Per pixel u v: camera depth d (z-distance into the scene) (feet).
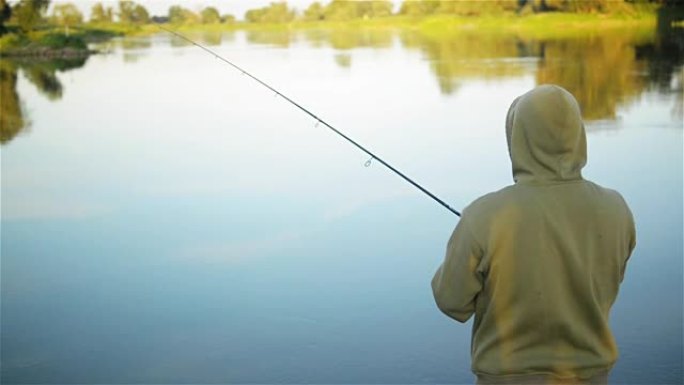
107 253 19.36
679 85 33.63
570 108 5.82
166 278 18.07
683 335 14.62
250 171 24.62
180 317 16.49
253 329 15.70
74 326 16.30
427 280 17.65
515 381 5.79
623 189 22.40
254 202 22.03
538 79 35.22
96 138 28.32
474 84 34.55
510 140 6.11
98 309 16.89
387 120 29.48
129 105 32.17
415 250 19.22
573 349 5.75
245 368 14.44
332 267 18.11
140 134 28.81
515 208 5.74
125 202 22.53
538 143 5.82
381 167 24.98
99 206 22.34
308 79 35.45
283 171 24.77
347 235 20.04
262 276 17.93
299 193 23.03
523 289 5.73
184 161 26.12
